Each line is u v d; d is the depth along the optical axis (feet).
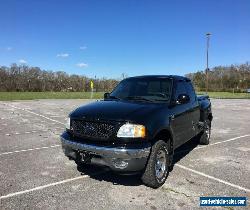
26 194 15.90
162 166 17.20
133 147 15.19
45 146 26.66
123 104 18.01
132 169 15.33
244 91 214.28
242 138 31.91
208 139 28.12
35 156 23.21
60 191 16.34
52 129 35.81
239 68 262.26
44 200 15.20
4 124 39.50
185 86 22.49
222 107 75.20
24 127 37.19
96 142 15.76
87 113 16.69
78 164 19.98
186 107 21.24
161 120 17.04
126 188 16.80
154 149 16.25
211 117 28.71
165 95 19.63
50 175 18.80
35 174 18.97
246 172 19.92
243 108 72.23
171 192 16.34
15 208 14.29
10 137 30.71
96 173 19.17
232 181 18.19
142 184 17.39
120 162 15.25
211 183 17.79
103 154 15.29
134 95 20.15
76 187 16.92
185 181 18.03
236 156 24.02
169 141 18.39
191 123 22.45
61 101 84.23
